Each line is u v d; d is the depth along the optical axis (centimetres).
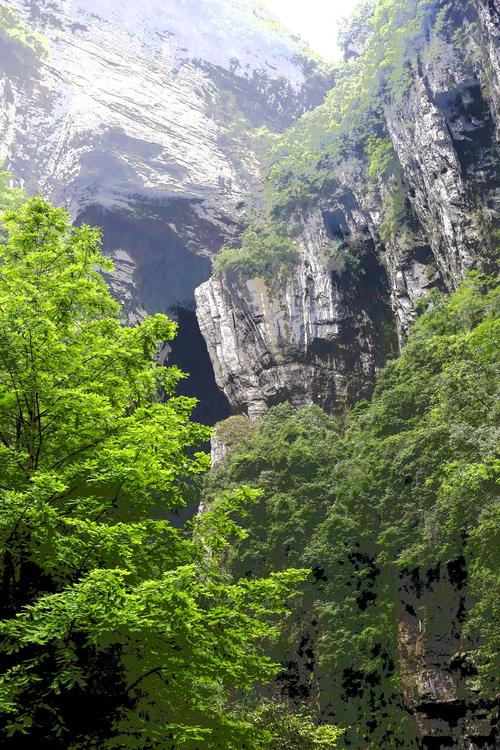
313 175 8944
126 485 1562
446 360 5772
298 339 8162
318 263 8412
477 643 4541
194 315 9831
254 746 1500
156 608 1307
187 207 10138
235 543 5753
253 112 12319
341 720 4903
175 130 10981
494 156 6912
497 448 3981
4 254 1773
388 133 8225
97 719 1295
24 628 1247
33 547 1346
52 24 11212
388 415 5991
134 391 1752
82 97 10575
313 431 6819
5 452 1424
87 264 1812
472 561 4294
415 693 4688
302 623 5338
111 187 10056
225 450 7619
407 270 7600
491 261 6631
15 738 1244
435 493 4988
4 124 9869
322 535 5616
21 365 1529
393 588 5128
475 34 7162
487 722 4362
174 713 1496
